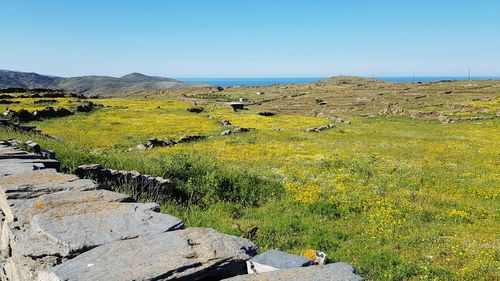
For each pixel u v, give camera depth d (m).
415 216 14.66
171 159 17.53
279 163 26.73
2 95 75.12
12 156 10.27
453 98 88.88
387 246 11.14
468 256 10.62
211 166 17.38
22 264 4.52
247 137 42.34
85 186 6.85
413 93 106.06
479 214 15.28
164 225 5.01
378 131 52.28
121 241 4.39
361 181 21.11
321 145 37.19
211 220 11.91
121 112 63.59
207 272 3.86
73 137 36.31
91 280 3.48
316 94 127.94
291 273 3.69
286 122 60.47
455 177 23.23
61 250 4.36
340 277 3.58
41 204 5.71
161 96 141.12
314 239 11.13
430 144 38.72
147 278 3.53
